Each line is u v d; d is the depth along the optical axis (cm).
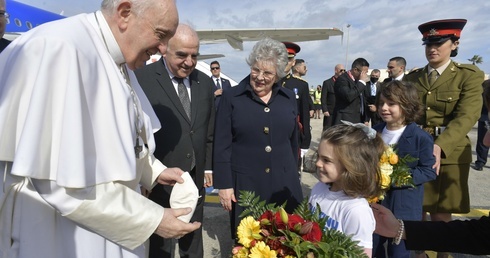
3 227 126
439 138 252
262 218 142
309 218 146
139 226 126
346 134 166
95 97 123
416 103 240
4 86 116
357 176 161
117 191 125
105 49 133
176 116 237
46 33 121
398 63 640
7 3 751
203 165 259
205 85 262
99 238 133
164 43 142
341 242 130
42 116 111
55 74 115
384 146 188
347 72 656
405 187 232
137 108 156
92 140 119
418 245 159
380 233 170
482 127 666
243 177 232
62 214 116
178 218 139
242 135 231
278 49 219
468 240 152
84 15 137
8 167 123
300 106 442
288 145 238
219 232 381
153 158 186
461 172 277
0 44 299
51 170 112
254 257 125
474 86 266
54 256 126
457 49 287
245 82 240
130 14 131
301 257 123
